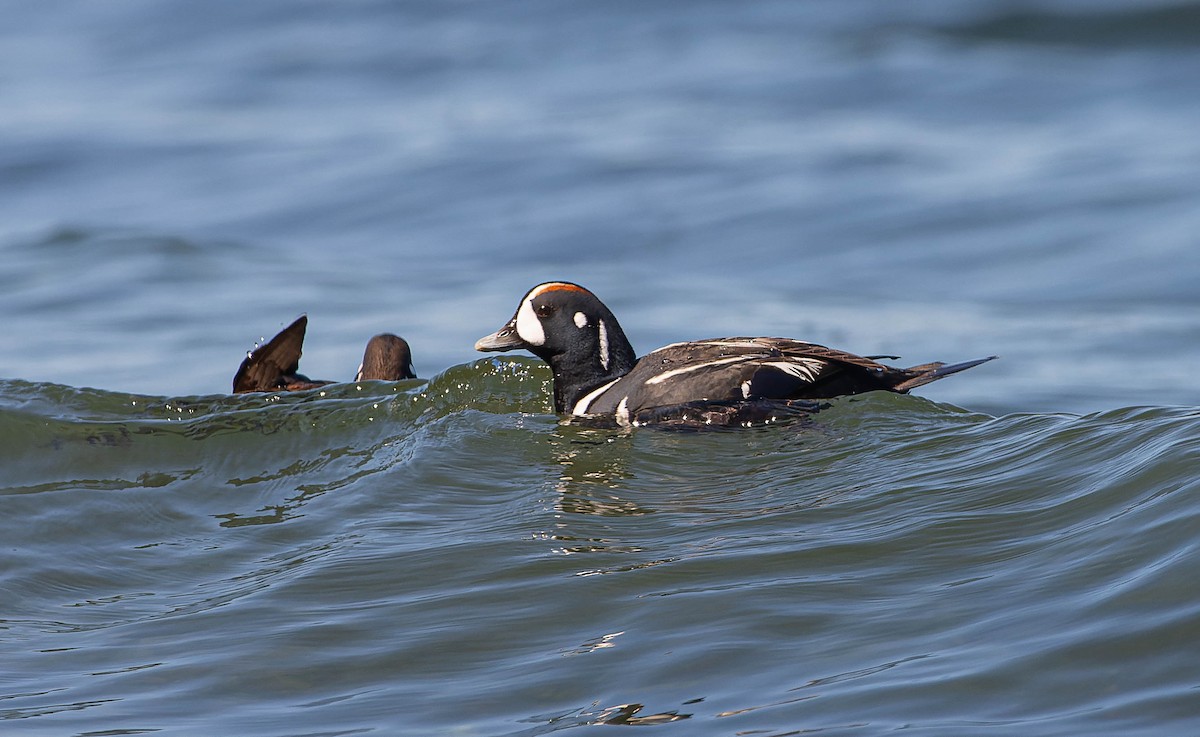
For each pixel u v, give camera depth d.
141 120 34.56
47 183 30.23
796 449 12.36
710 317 21.25
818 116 33.09
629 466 12.26
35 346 20.48
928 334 20.36
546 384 15.06
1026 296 22.39
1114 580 8.64
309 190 29.08
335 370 19.06
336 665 8.73
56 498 12.23
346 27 42.50
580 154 30.50
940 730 7.28
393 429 13.70
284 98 36.12
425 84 36.78
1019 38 38.34
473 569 10.02
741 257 24.88
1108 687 7.53
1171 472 9.89
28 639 9.49
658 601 9.20
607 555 10.09
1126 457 10.52
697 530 10.46
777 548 9.91
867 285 23.19
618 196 27.89
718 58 37.78
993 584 8.93
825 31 39.56
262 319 21.52
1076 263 23.72
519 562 10.08
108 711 8.30
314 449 13.27
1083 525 9.56
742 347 13.98
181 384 18.53
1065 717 7.29
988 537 9.70
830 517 10.48
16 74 39.69
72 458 13.10
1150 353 19.12
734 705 7.79
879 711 7.55
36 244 26.23
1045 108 33.06
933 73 35.62
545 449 12.86
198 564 10.75
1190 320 20.61
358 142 32.12
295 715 8.12
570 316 14.30
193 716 8.20
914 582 9.15
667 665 8.34
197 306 22.27
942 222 26.00
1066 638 8.05
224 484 12.56
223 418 13.91
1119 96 33.53
